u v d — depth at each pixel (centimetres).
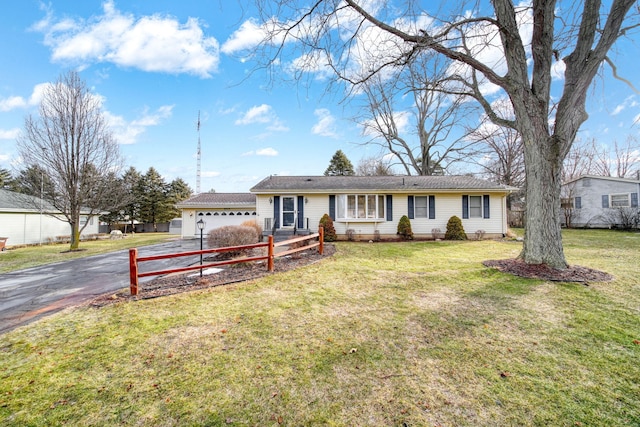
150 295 515
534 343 324
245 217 1812
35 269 848
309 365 287
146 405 233
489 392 241
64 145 1365
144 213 3475
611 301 446
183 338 349
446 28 597
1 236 1594
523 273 599
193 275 668
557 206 636
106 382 265
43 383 264
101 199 1480
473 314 409
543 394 238
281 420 214
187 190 4047
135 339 348
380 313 419
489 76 662
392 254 928
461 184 1447
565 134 623
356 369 279
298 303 466
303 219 1423
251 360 298
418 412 219
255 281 598
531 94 632
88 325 392
